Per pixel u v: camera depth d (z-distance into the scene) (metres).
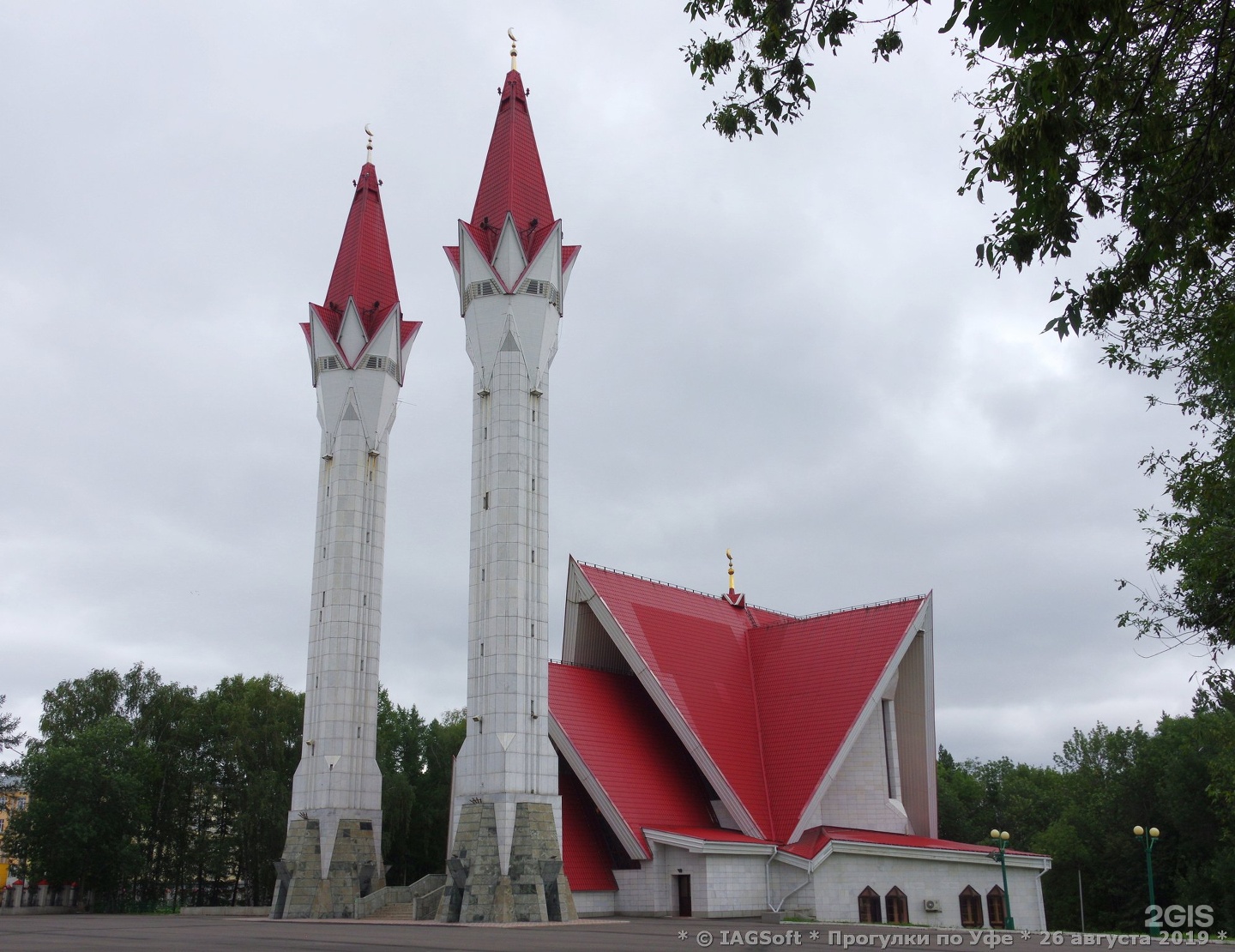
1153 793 75.25
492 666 47.47
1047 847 81.94
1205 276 14.85
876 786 56.50
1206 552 20.95
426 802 85.75
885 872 50.91
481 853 44.84
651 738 56.22
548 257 53.03
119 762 75.25
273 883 76.50
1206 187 12.17
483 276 52.84
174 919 52.88
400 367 63.47
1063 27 10.48
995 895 54.53
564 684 54.59
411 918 50.09
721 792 52.16
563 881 45.41
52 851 71.06
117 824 72.50
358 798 55.88
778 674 60.09
